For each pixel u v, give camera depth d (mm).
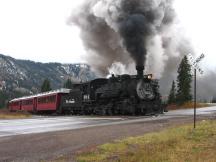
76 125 24703
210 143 13625
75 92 45781
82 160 11211
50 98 53406
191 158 10836
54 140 15531
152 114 34750
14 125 26203
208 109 50219
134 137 15805
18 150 13109
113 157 11594
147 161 10695
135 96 34781
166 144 13602
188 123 22125
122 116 34000
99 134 17578
